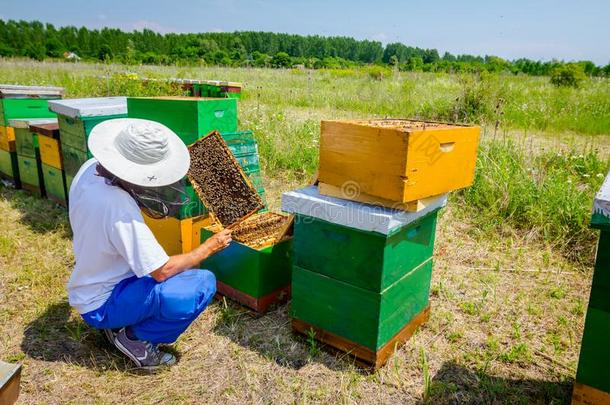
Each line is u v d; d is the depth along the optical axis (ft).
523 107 34.06
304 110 36.88
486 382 8.39
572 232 14.33
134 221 7.72
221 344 9.48
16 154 19.06
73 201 8.18
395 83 52.54
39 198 18.10
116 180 7.82
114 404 7.86
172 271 8.18
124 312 8.16
